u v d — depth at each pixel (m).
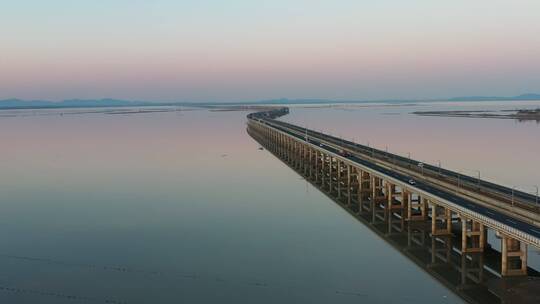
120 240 77.75
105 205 101.06
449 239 74.88
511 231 56.00
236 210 96.69
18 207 100.00
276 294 57.03
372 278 61.06
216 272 63.91
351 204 100.94
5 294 57.94
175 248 73.50
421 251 70.50
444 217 78.25
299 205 100.56
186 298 56.41
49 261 68.56
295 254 70.31
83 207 99.62
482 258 66.50
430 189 80.75
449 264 65.06
